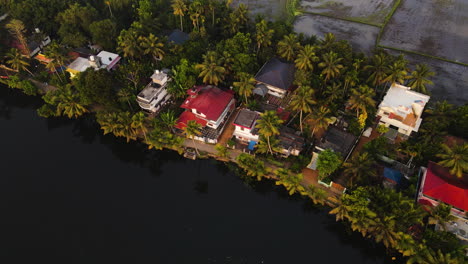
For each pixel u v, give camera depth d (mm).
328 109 99750
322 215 92062
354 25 162875
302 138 102000
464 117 100188
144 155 108562
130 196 96312
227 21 137750
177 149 103062
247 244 85438
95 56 118875
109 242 85938
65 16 136750
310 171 98375
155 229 88438
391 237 77688
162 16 148625
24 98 127562
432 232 78750
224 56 116562
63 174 102188
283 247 85000
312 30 159750
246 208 93688
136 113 107312
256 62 123812
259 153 102062
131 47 119250
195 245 85312
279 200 95875
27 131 115438
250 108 110312
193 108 106500
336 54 110812
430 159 95438
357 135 103500
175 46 123562
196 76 117375
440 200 84250
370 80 113750
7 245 85812
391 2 178125
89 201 94875
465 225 83625
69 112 111125
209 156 104438
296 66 116250
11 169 103062
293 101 99750
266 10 173375
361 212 80812
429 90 127375
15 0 145750
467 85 129875
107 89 107438
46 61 133625
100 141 112625
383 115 106625
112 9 152000
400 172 94438
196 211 92625
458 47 148625
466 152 83562
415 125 102875
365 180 90688
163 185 99438
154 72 118312
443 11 171625
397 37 154750
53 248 85062
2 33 134750
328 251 84562
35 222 90250
